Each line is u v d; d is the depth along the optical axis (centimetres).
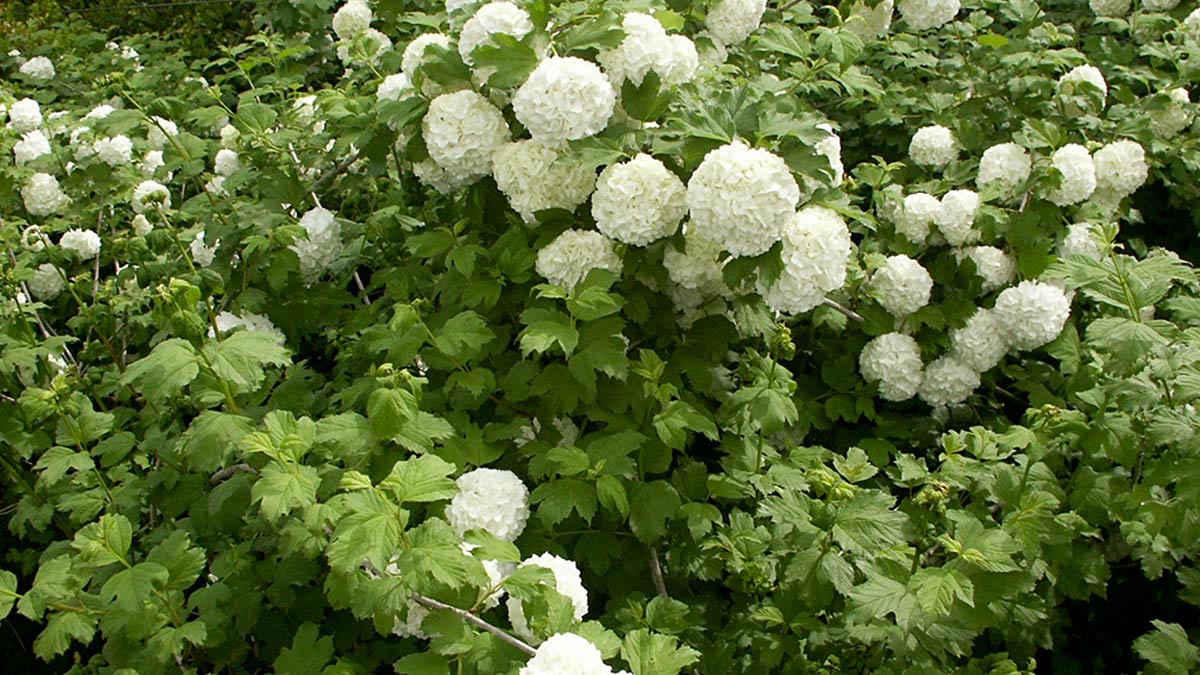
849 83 333
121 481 254
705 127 238
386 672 249
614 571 249
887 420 316
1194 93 442
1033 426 250
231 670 221
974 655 256
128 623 187
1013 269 325
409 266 299
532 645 190
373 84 350
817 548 221
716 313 275
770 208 226
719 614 249
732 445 263
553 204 259
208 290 282
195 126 460
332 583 179
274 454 187
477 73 270
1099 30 479
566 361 255
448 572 167
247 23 654
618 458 227
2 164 360
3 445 294
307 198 338
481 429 251
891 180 347
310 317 309
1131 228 410
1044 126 341
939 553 238
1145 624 292
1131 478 260
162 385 188
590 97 245
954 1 404
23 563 295
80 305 307
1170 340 229
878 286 313
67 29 632
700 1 315
